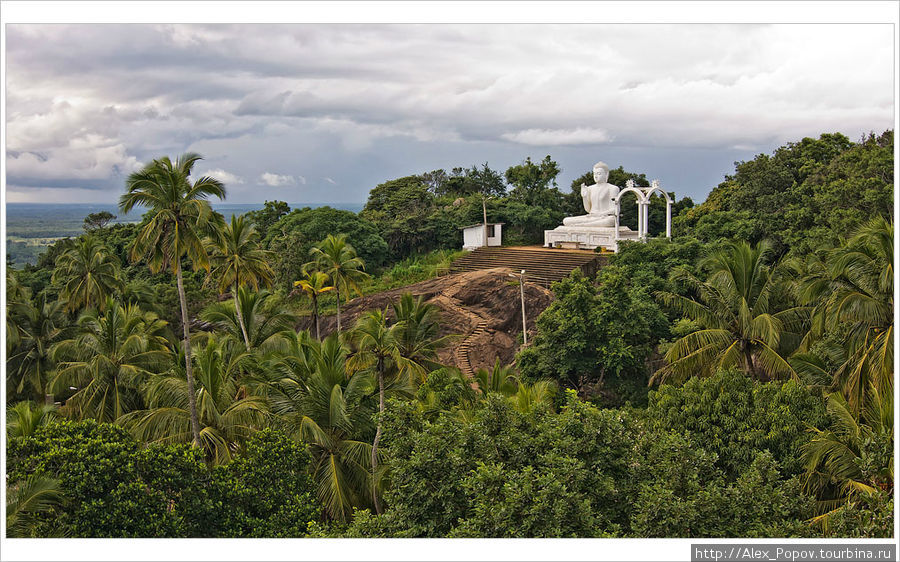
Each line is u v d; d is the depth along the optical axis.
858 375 21.02
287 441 18.69
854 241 22.11
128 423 23.55
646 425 20.42
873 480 15.63
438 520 14.71
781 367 24.64
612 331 31.00
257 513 17.67
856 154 40.66
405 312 31.19
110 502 16.23
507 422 16.00
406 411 16.81
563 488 13.08
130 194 20.55
